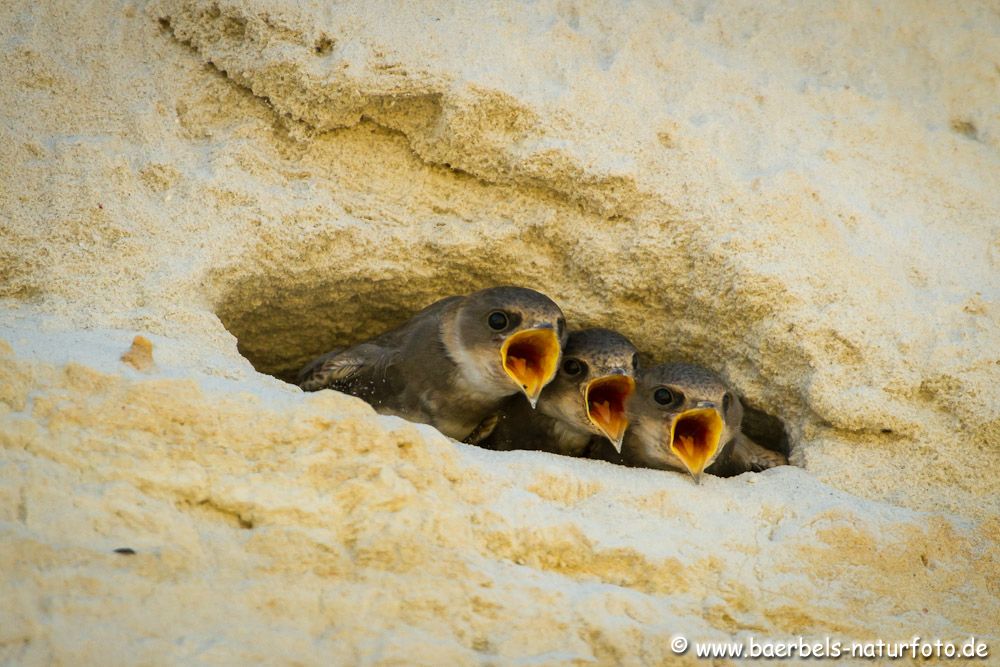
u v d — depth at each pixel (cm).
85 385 877
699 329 1127
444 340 1109
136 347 923
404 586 843
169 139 1112
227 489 856
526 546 900
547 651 841
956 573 970
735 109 1170
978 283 1115
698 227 1103
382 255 1127
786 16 1245
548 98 1124
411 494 883
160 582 802
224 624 796
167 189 1085
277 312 1158
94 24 1141
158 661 761
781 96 1190
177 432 874
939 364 1054
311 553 838
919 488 1028
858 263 1100
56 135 1092
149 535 823
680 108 1156
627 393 1092
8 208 1040
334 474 880
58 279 1012
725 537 953
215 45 1130
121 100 1117
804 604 924
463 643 834
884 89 1222
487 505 909
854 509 990
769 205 1109
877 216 1142
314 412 899
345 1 1124
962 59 1255
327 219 1106
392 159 1143
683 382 1064
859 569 953
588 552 909
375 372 1125
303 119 1118
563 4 1191
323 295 1150
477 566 870
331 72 1094
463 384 1109
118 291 1020
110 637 764
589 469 980
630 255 1116
